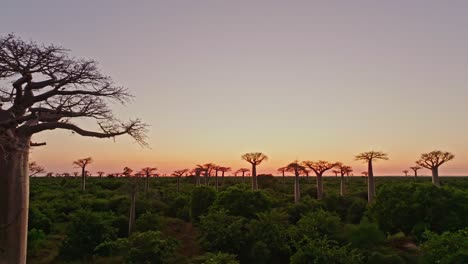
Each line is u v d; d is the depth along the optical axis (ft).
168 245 79.15
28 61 34.63
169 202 153.38
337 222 90.89
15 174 34.99
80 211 93.71
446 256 61.72
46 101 37.22
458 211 89.04
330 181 298.56
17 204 34.99
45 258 86.79
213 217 94.94
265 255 82.53
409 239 89.10
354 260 71.77
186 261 77.51
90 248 85.30
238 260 78.89
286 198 165.27
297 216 116.37
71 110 37.68
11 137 34.65
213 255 73.72
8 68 34.12
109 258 85.40
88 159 199.31
